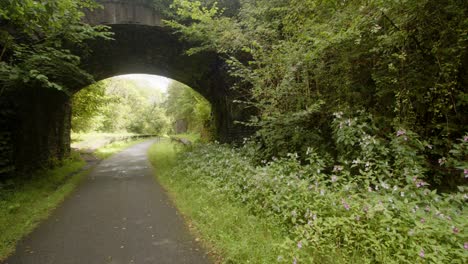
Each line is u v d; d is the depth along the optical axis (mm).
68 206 6555
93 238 4559
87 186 9016
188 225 5016
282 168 5305
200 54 11664
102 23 9664
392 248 2967
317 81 6266
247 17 9148
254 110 10008
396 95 4484
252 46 8375
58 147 13250
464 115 4090
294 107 6672
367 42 4918
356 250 3131
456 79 4113
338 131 4859
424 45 4352
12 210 5746
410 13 4082
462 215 3021
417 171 3697
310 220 3480
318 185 4410
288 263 3066
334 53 5578
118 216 5695
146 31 10445
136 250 4078
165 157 15523
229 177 6414
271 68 7023
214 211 5082
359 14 4590
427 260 2656
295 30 6750
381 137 4777
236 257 3465
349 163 5012
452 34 3967
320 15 5953
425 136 4426
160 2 10086
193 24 9234
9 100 8594
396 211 3254
